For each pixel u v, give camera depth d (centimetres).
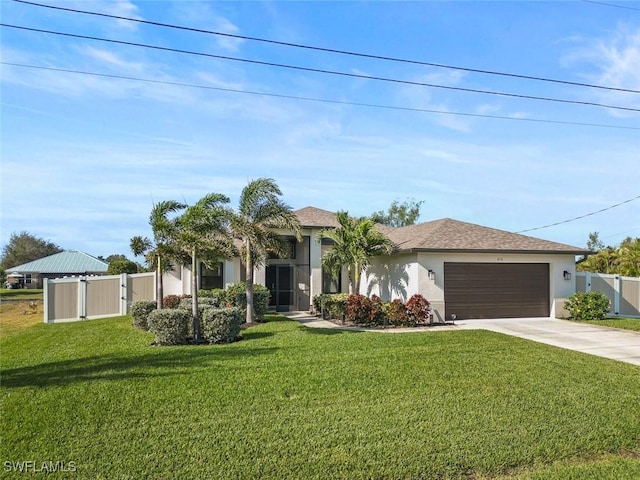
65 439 543
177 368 891
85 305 2036
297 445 533
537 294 1869
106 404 666
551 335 1396
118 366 917
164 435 557
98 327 1645
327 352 1057
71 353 1098
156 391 730
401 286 1872
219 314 1239
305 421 607
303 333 1384
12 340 1445
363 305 1641
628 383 808
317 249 2202
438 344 1171
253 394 718
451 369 890
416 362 949
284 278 2247
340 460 499
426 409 658
